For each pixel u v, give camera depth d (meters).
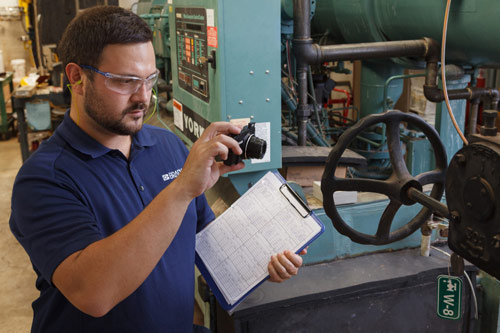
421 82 3.51
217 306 2.11
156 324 1.29
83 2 4.93
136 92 1.13
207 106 2.14
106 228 1.21
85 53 1.10
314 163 2.32
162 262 1.31
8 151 5.68
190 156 1.06
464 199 0.98
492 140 0.93
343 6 2.73
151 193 1.33
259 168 2.12
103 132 1.23
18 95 4.56
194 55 2.23
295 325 1.98
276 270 1.37
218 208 2.34
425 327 2.14
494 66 2.19
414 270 2.07
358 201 2.16
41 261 1.07
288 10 2.56
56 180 1.14
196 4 2.13
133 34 1.09
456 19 2.00
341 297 2.00
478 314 2.19
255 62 2.00
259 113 2.06
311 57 2.25
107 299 1.00
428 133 1.41
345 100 4.91
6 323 2.75
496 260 0.92
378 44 2.23
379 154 3.03
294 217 1.42
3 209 4.18
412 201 1.36
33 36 6.18
